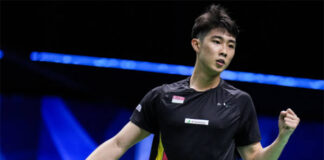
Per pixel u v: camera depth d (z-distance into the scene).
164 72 23.19
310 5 22.23
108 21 25.27
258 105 20.56
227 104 6.33
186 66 23.19
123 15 25.19
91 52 25.34
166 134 6.44
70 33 25.77
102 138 21.66
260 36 22.83
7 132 22.67
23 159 22.09
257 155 6.22
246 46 22.86
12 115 23.17
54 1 25.83
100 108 22.31
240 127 6.38
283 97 20.28
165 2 24.42
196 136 6.21
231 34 6.34
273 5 22.83
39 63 24.30
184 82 6.79
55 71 23.77
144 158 19.11
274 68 22.31
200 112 6.29
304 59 22.06
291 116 5.45
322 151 18.38
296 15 22.48
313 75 21.81
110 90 23.02
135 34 24.81
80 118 22.41
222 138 6.20
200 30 6.52
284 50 22.42
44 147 22.08
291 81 21.31
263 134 19.80
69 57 25.22
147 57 24.25
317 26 22.09
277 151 5.75
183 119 6.29
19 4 25.86
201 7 23.94
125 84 23.14
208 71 6.39
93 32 25.45
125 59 24.73
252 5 23.11
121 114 22.09
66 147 21.78
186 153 6.22
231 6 23.47
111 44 25.09
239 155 6.82
